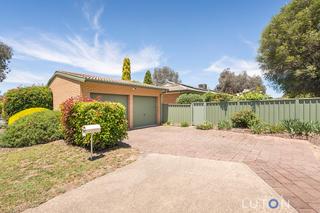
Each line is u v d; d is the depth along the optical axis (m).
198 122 13.08
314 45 11.66
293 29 12.18
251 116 9.96
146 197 3.15
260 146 6.91
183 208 2.80
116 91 11.18
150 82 31.77
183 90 20.39
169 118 14.60
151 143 7.46
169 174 4.17
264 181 3.75
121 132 6.68
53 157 5.38
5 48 24.27
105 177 4.05
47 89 13.15
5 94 12.93
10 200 3.11
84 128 5.06
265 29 14.13
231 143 7.45
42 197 3.21
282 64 13.55
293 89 14.88
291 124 8.45
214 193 3.25
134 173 4.25
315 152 6.04
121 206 2.89
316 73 12.12
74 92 10.14
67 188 3.55
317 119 8.28
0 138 6.93
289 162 5.02
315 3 11.75
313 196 3.11
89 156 5.48
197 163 4.93
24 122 7.23
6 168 4.58
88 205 2.94
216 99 13.56
